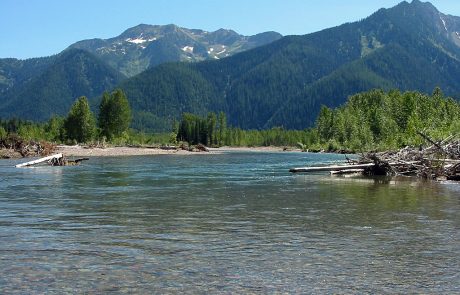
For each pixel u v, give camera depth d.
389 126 122.69
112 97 148.50
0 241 13.05
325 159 81.44
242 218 17.16
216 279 9.61
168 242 12.99
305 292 8.87
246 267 10.49
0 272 10.00
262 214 18.12
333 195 24.80
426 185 30.70
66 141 142.38
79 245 12.58
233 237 13.70
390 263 10.86
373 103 148.88
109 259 11.12
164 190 27.52
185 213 18.39
